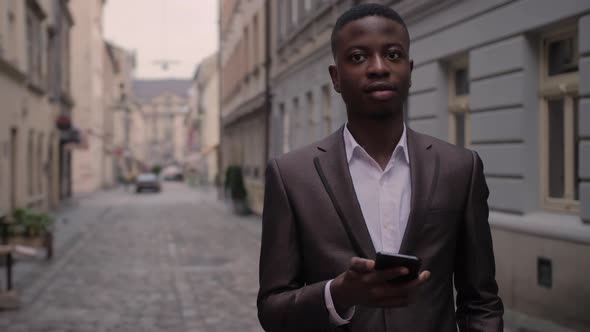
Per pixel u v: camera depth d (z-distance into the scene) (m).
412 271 1.27
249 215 23.58
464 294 1.71
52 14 24.11
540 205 6.71
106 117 54.59
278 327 1.56
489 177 7.24
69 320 7.09
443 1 7.96
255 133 23.98
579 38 5.80
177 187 59.72
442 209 1.61
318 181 1.64
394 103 1.62
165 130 131.00
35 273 10.36
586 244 5.65
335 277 1.56
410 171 1.65
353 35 1.61
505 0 6.75
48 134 23.47
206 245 14.44
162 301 8.18
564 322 5.96
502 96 6.91
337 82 1.75
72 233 17.16
